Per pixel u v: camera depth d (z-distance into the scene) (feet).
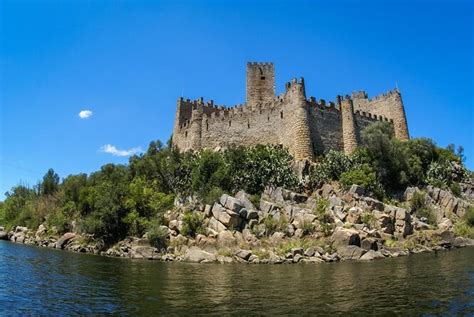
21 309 70.08
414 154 244.42
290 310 67.51
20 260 139.95
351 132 242.99
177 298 77.82
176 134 290.76
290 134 226.38
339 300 74.23
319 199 184.14
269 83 296.30
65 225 227.40
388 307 68.44
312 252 142.51
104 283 95.40
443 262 123.85
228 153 217.77
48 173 344.90
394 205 196.65
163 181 230.89
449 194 210.79
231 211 163.94
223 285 91.61
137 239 174.09
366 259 140.67
